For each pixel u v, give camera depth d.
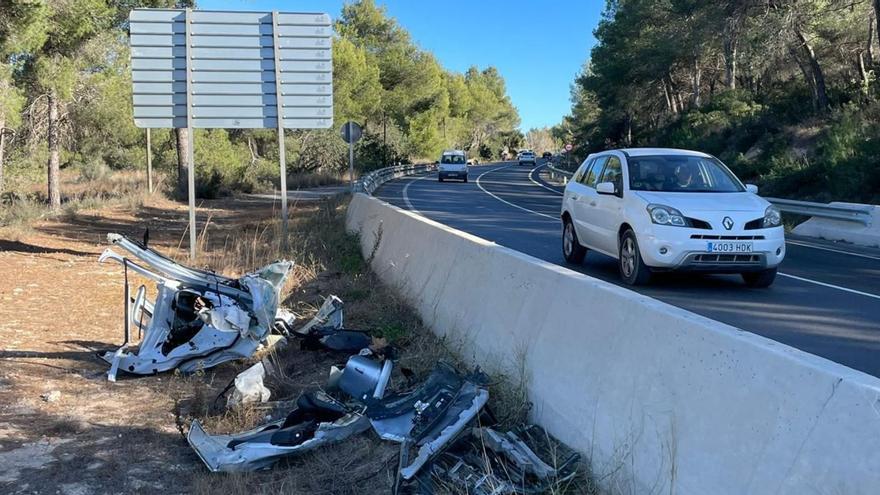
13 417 5.40
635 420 3.84
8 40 16.55
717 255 8.62
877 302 8.60
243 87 13.71
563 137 108.25
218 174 32.31
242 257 12.35
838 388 2.75
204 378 6.41
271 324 6.85
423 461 4.07
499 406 4.88
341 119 53.72
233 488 4.28
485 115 116.88
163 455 4.81
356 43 63.78
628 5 45.53
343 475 4.43
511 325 5.59
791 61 32.91
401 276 9.16
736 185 9.73
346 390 5.25
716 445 3.25
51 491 4.25
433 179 48.16
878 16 23.95
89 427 5.26
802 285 9.71
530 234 16.05
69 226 18.80
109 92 25.03
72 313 8.93
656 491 3.52
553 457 4.07
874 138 20.45
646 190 9.47
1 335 7.70
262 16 13.78
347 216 16.03
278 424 5.08
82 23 20.72
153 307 7.23
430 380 5.07
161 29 13.32
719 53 42.84
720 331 3.47
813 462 2.75
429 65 65.62
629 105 50.38
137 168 41.56
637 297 4.29
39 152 28.84
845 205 15.23
